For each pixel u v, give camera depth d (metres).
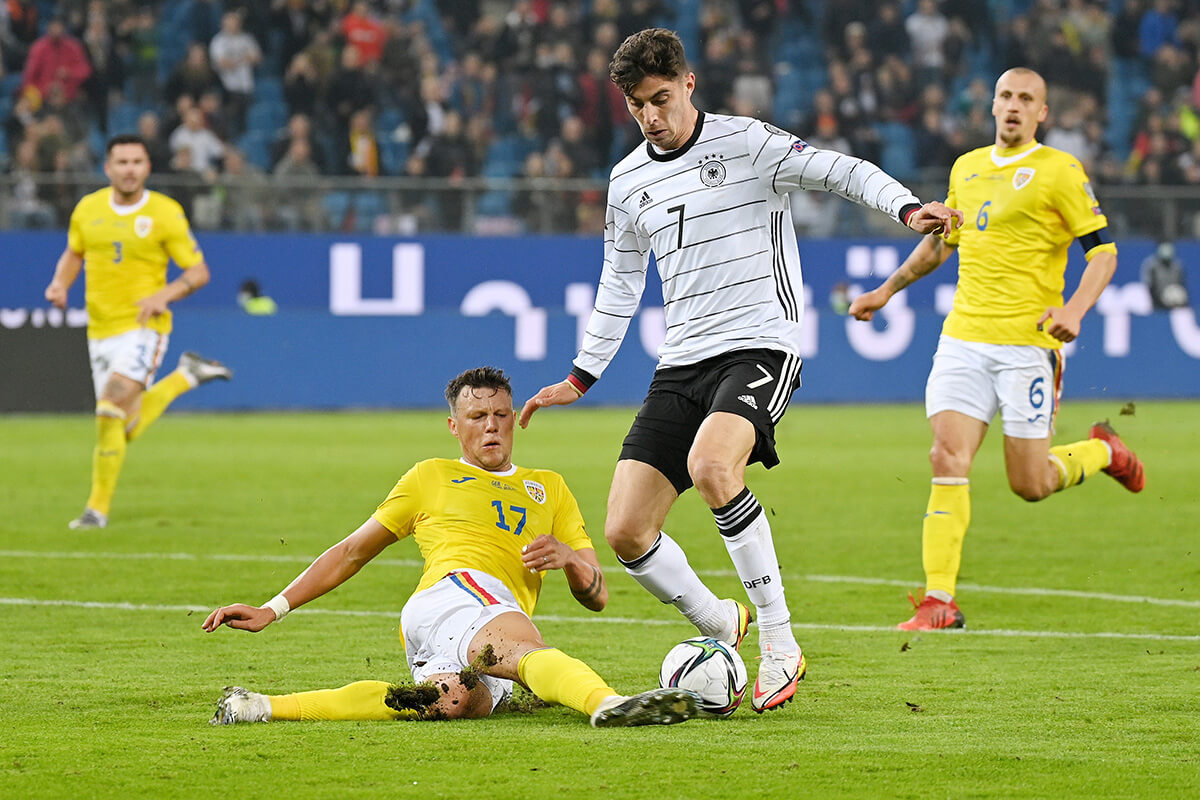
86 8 75.56
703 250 17.47
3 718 15.83
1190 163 80.81
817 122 77.88
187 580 27.23
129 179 34.66
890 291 25.00
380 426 60.03
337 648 20.70
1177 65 84.50
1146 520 36.41
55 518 35.88
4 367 62.34
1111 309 70.62
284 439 55.31
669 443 17.56
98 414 34.59
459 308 67.19
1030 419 24.45
